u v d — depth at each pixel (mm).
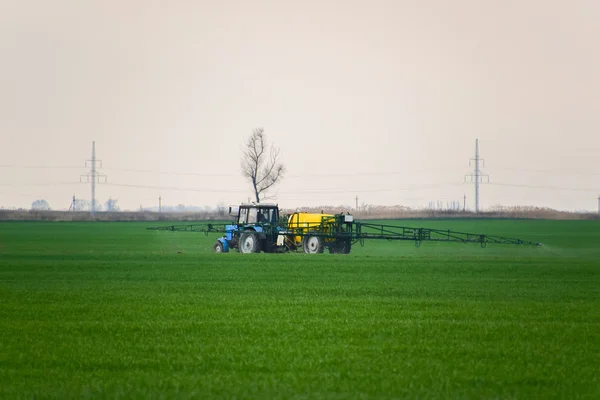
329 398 52125
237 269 148250
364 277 134625
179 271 143500
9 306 95375
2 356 65500
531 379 57938
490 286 121500
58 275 135500
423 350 68125
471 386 55844
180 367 61719
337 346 69750
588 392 54375
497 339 73812
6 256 180125
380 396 52969
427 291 113938
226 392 53812
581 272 145500
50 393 53531
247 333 76250
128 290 113500
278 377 58312
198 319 85062
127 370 60719
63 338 73625
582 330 79000
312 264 160125
